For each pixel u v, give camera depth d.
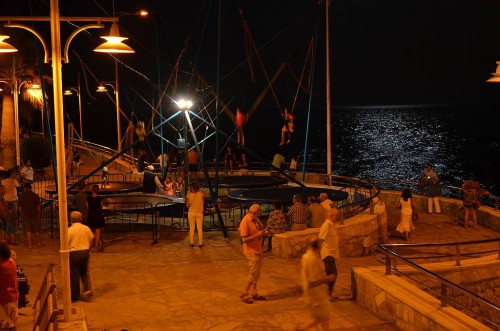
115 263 15.46
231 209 23.94
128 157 37.19
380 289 11.72
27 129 41.25
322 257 12.27
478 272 14.45
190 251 16.81
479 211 21.78
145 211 20.22
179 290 13.22
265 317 11.51
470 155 139.75
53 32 9.72
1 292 8.83
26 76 35.91
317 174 29.78
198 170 30.48
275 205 16.25
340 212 17.05
